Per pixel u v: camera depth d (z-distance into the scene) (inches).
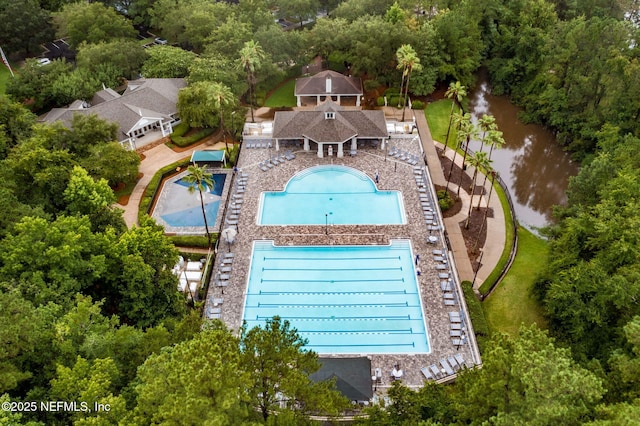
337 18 4434.1
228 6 4717.0
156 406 1318.9
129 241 2242.9
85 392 1434.5
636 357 1658.5
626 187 2321.6
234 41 4028.1
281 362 1427.2
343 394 1972.2
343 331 2358.5
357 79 4153.5
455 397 1600.6
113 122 3408.0
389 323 2394.2
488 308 2524.6
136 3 5300.2
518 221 3179.1
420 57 4079.7
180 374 1208.8
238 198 3105.3
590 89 3572.8
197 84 3590.1
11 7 4483.3
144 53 4320.9
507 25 4579.2
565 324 2148.1
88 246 2181.3
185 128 3737.7
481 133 3976.4
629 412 1216.8
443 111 4104.3
